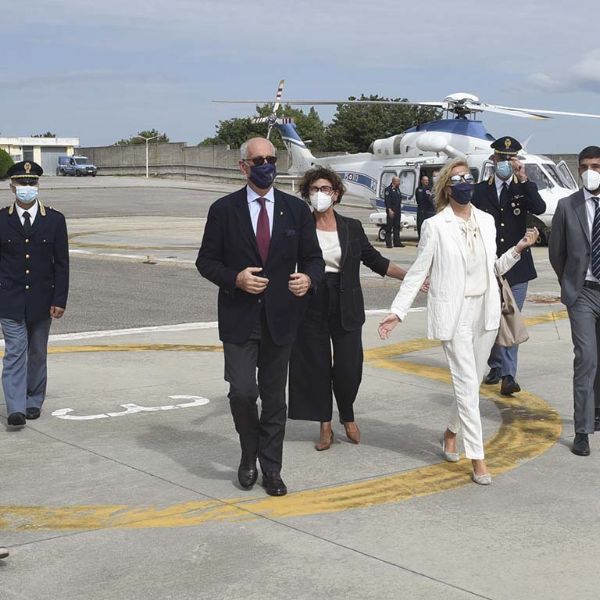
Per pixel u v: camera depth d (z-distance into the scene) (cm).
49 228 723
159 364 973
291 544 483
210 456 645
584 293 651
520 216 826
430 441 690
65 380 891
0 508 537
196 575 444
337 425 742
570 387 875
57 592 425
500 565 457
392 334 1164
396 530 505
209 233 559
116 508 537
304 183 654
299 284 549
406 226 2653
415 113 7162
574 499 561
